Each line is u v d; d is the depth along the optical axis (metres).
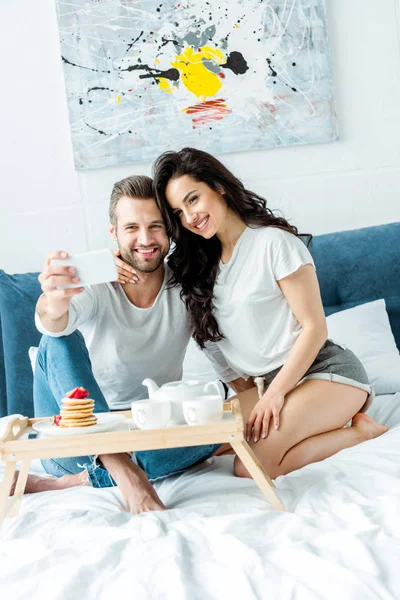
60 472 1.85
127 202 1.84
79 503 1.53
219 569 1.06
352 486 1.45
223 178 1.85
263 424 1.75
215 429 1.42
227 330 1.92
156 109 2.86
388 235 2.78
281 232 1.87
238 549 1.11
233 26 2.86
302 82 2.89
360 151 2.94
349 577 0.98
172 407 1.52
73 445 1.42
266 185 2.92
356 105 2.94
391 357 2.41
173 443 1.42
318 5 2.88
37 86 2.87
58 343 1.70
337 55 2.93
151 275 1.90
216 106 2.87
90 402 1.49
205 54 2.86
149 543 1.17
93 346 1.91
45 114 2.87
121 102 2.86
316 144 2.93
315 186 2.93
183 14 2.85
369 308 2.57
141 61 2.85
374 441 1.76
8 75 2.86
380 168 2.95
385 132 2.95
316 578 1.00
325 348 1.92
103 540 1.24
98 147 2.85
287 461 1.78
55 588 1.02
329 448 1.80
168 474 1.81
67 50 2.84
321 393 1.82
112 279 1.52
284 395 1.79
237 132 2.88
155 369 1.97
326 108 2.90
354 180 2.94
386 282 2.72
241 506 1.44
